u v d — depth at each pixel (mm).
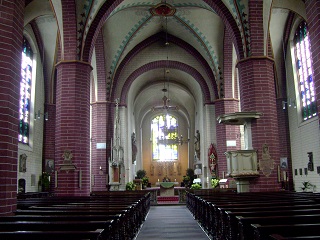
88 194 16688
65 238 4555
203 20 23953
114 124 25422
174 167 48781
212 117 27875
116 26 24266
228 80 25625
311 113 21578
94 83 25516
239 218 5844
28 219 6148
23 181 22047
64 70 16953
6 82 8500
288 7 19594
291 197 10891
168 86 37594
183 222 14977
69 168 16109
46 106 25625
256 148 16500
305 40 21938
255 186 16281
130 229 9852
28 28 22641
